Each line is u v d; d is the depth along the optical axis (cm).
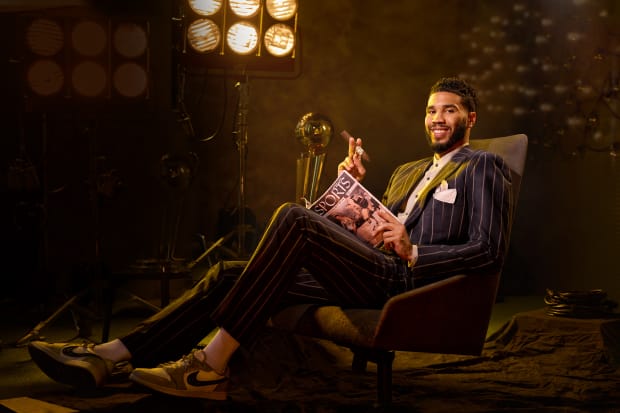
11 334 380
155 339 249
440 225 233
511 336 332
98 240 377
